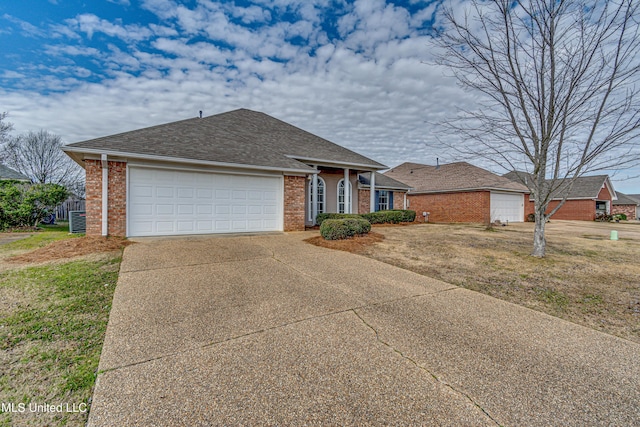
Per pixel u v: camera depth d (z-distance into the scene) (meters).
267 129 15.18
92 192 8.54
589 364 2.90
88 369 2.60
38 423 1.99
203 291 4.64
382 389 2.42
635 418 2.16
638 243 10.25
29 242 9.02
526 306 4.48
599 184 26.08
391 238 10.14
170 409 2.13
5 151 18.94
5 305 3.90
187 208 9.76
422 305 4.36
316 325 3.59
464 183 20.28
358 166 14.24
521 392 2.43
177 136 10.93
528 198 23.00
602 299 4.80
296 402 2.23
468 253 8.03
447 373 2.67
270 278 5.42
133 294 4.41
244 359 2.81
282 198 11.36
